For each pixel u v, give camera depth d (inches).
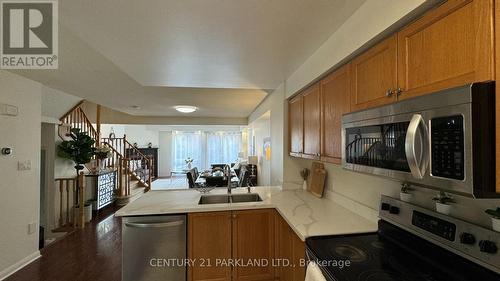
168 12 54.2
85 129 226.5
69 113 196.5
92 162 224.8
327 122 73.4
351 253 50.7
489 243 36.6
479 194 27.2
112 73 107.7
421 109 34.6
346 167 57.0
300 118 98.9
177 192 111.7
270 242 88.8
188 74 101.8
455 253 41.6
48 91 156.8
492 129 27.2
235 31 63.4
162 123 271.1
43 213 171.8
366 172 49.2
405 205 53.2
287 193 108.5
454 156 29.3
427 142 33.1
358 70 56.9
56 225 174.7
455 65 32.3
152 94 155.4
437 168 31.6
